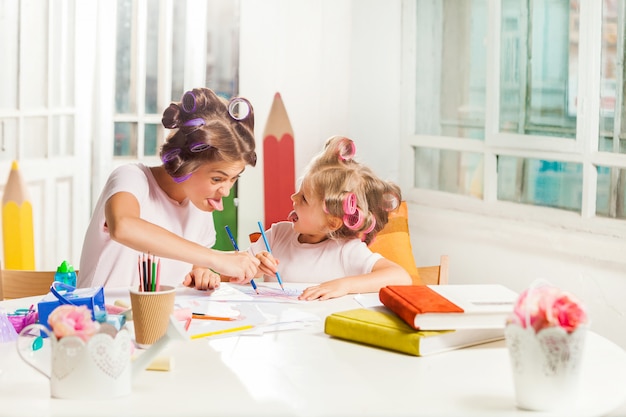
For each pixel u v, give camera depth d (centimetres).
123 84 339
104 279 204
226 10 359
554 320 116
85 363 120
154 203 207
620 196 275
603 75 277
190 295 187
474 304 152
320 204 209
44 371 128
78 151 324
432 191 341
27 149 305
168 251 181
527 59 300
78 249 327
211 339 152
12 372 133
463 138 328
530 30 298
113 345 120
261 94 343
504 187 314
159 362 133
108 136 330
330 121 354
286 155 349
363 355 144
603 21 276
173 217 210
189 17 333
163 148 197
